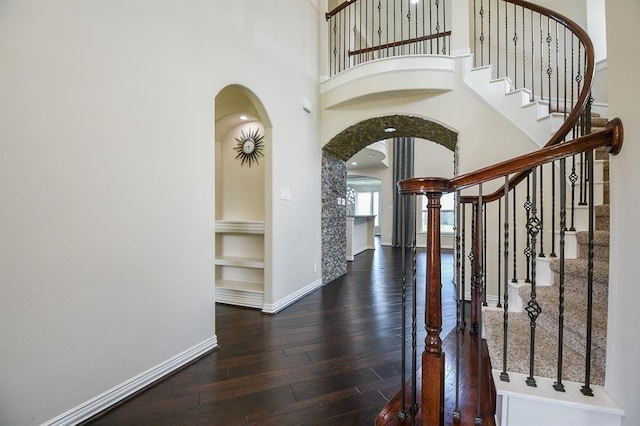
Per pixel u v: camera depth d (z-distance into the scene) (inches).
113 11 62.2
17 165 48.4
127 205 65.1
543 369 47.9
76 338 56.2
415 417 54.1
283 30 126.5
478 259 84.7
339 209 191.0
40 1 51.1
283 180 127.0
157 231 72.1
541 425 42.1
